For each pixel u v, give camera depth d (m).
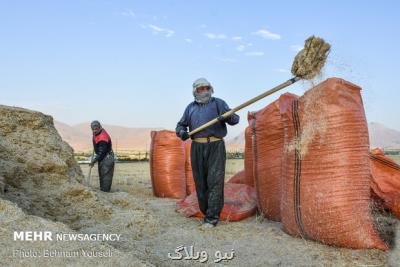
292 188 4.25
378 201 5.40
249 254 3.96
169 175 8.23
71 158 6.24
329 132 4.02
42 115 6.21
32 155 5.39
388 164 5.63
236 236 4.60
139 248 3.96
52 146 5.89
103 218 4.95
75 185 5.30
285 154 4.42
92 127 8.37
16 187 4.96
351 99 4.07
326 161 4.02
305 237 4.34
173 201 7.63
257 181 5.47
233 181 7.44
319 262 3.72
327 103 4.05
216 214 5.18
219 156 5.27
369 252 3.94
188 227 5.15
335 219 3.97
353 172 3.99
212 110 5.36
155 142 8.44
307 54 4.28
